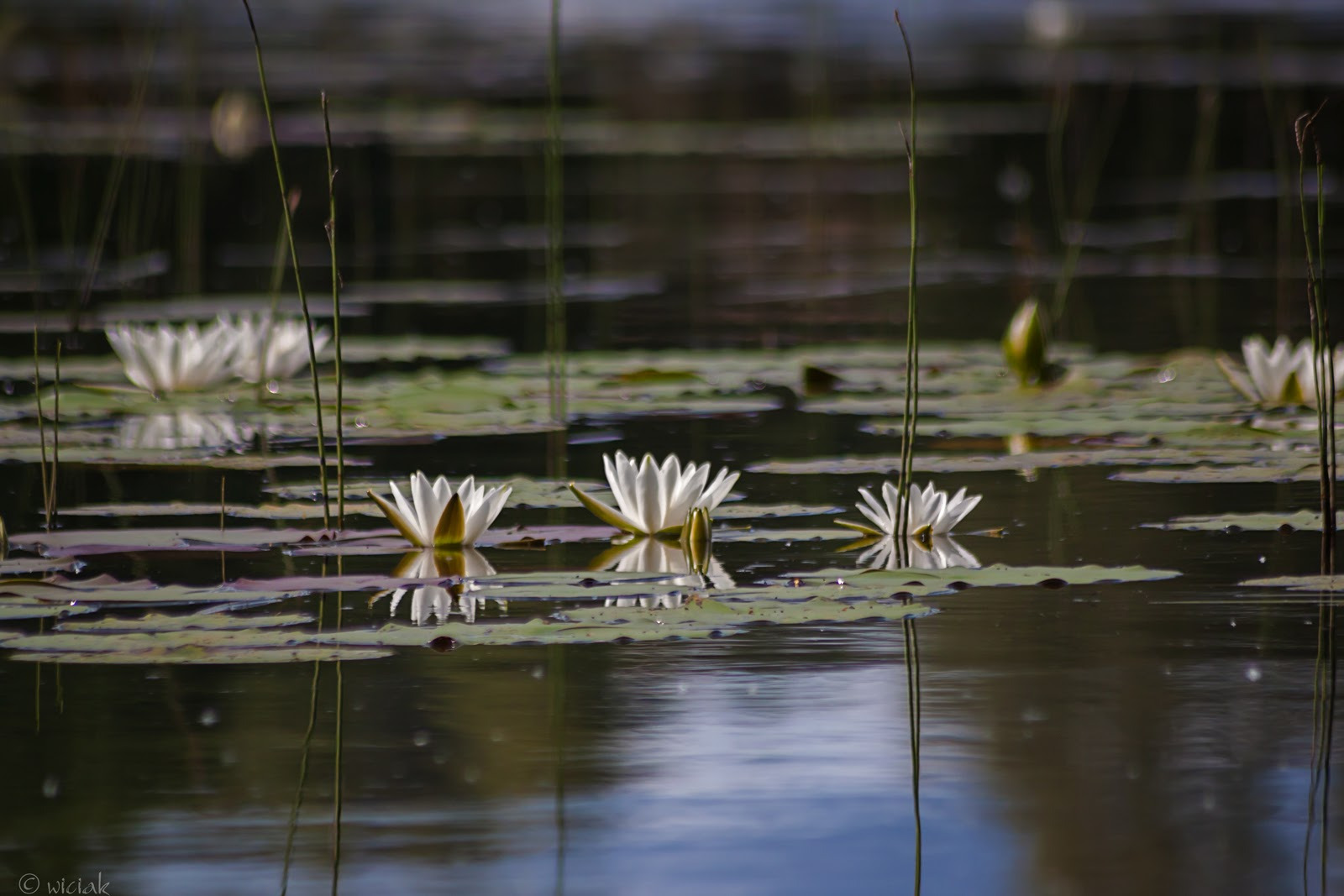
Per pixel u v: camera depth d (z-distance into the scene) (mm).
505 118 39281
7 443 9383
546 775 4535
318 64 40844
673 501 7277
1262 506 7836
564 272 19781
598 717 4992
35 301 11242
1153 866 3928
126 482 8688
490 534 7195
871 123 34875
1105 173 27391
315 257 20797
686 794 4406
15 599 5816
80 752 4707
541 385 11898
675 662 5617
